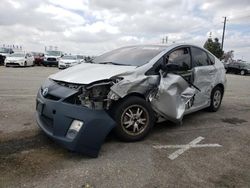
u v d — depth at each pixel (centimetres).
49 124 409
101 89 396
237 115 671
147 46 544
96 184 316
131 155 398
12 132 467
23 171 337
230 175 352
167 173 350
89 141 375
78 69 466
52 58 2958
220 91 684
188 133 511
